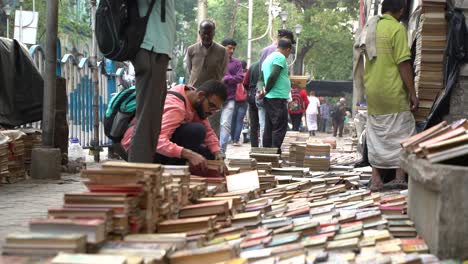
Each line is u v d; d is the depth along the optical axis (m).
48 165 7.58
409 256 3.03
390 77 6.36
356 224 3.87
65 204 3.15
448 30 6.77
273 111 9.70
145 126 5.27
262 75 10.12
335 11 48.94
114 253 2.85
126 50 5.23
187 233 3.56
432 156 3.46
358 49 7.28
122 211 3.12
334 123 31.59
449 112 6.78
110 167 3.56
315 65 52.91
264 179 6.11
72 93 12.16
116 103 6.18
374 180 6.46
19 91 8.55
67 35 34.41
